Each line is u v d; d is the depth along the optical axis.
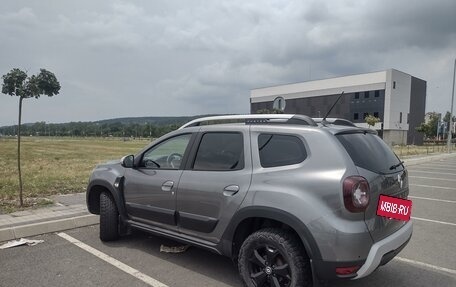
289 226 3.65
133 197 5.19
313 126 3.85
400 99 78.25
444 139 91.81
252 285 3.83
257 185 3.85
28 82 7.37
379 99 77.06
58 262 4.88
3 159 23.77
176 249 5.32
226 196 4.04
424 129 79.81
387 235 3.75
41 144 60.06
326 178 3.50
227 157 4.27
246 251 3.85
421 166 21.75
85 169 16.06
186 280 4.38
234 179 4.05
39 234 6.03
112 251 5.31
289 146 3.85
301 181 3.61
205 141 4.55
